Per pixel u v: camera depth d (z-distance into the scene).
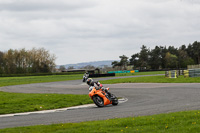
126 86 35.66
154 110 13.36
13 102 19.28
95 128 8.76
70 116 12.97
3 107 17.41
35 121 11.91
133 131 8.08
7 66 121.50
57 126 9.49
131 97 22.33
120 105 16.84
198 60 163.25
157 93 24.03
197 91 23.16
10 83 56.16
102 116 12.32
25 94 25.70
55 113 14.74
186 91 23.86
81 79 68.25
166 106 14.69
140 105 16.03
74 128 9.05
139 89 29.80
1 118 13.62
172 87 29.47
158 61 146.62
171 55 146.00
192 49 161.75
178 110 12.85
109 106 16.75
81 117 12.39
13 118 13.37
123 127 8.81
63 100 20.66
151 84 36.75
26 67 123.50
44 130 8.81
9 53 120.94
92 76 75.25
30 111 16.44
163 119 9.70
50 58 123.81
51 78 79.88
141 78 52.56
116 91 28.86
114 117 11.78
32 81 63.75
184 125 8.55
